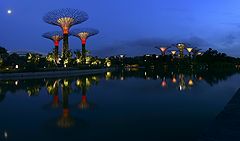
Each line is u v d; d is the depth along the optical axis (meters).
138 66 145.62
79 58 86.94
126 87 30.36
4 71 49.75
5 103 18.98
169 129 10.79
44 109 16.28
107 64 112.50
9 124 12.09
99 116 13.80
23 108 16.75
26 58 67.94
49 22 73.25
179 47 135.12
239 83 33.88
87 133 10.30
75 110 15.79
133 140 9.27
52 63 70.88
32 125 11.84
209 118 12.93
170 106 16.72
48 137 9.81
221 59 122.19
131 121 12.47
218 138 9.06
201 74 58.28
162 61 133.38
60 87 30.67
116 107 16.72
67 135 10.05
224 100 19.12
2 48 73.50
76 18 73.19
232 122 11.12
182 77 47.62
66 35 74.38
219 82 35.66
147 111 15.09
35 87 30.50
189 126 11.29
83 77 50.12
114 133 10.27
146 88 28.78
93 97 21.92
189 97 20.94
